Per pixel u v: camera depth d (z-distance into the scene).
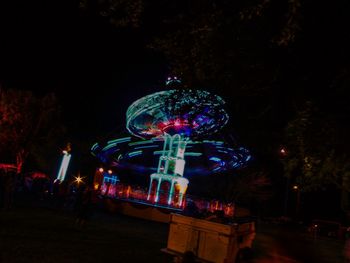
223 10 6.92
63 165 35.66
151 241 16.30
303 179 14.04
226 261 10.47
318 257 13.77
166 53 7.78
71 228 16.69
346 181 10.95
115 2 6.71
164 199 28.53
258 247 16.88
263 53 6.96
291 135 8.25
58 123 24.12
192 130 8.99
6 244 11.47
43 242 12.53
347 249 12.66
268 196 50.19
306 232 40.41
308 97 6.93
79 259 10.76
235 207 32.66
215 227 10.80
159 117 27.09
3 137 22.14
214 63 7.25
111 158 37.12
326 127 7.18
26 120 22.55
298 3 5.55
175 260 11.08
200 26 6.98
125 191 29.94
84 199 17.61
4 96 22.56
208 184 47.16
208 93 8.07
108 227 19.16
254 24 6.82
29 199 29.48
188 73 7.65
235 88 7.56
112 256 11.77
